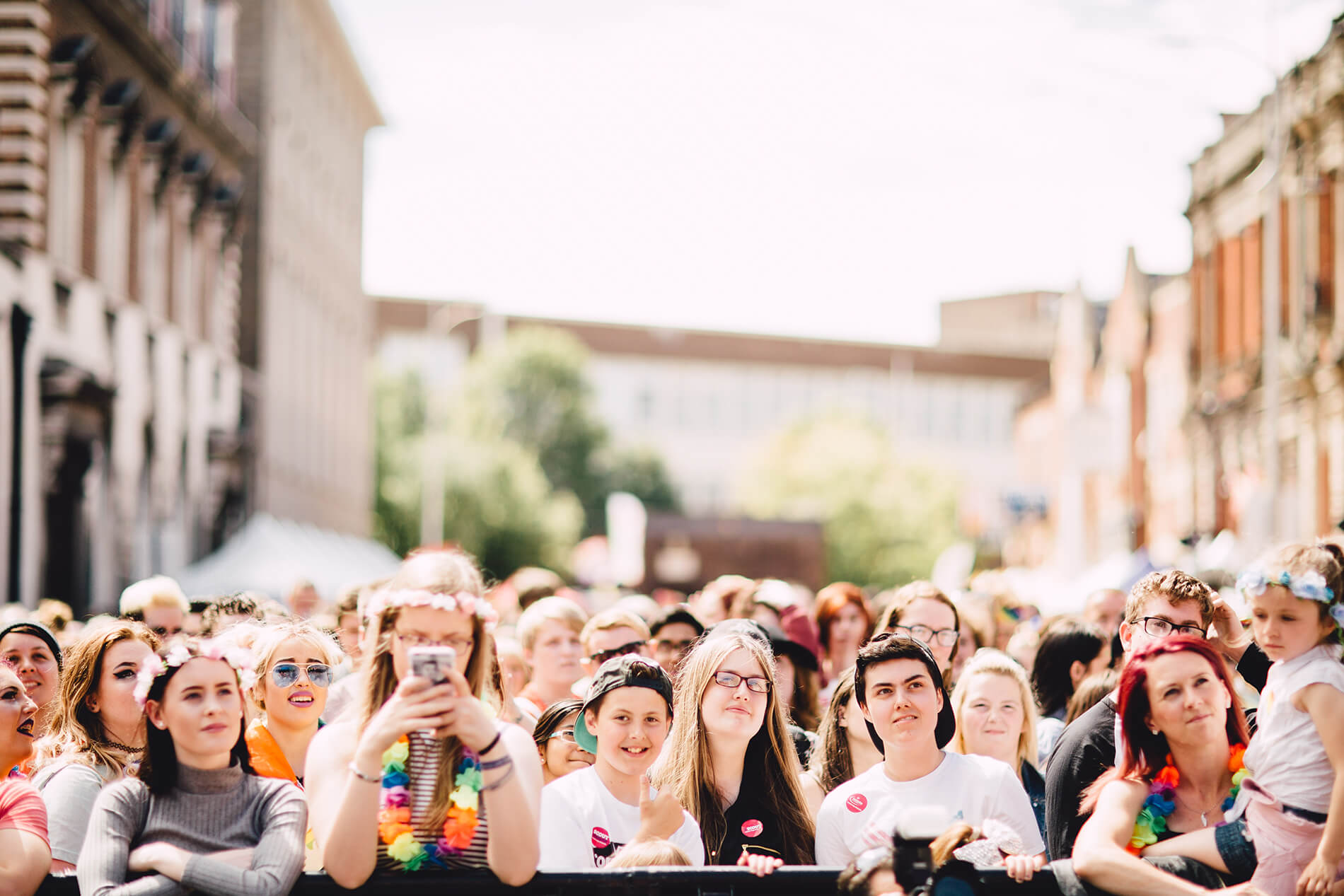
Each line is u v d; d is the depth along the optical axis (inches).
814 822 211.0
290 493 1513.3
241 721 169.0
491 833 157.9
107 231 982.4
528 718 238.2
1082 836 167.5
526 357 2758.4
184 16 1170.0
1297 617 165.8
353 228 1930.4
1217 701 167.8
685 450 3454.7
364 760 154.4
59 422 842.2
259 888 154.0
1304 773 162.6
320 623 351.3
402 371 2488.9
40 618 350.9
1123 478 1784.0
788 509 2454.5
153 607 278.5
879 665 199.0
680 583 1498.5
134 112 989.2
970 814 195.9
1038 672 290.2
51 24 840.9
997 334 4052.7
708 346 3491.6
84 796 192.2
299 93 1557.6
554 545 2187.5
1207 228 1317.7
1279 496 739.4
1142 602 208.7
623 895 162.2
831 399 2888.8
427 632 163.6
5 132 814.5
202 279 1205.1
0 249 781.3
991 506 2404.0
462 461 2178.9
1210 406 1286.9
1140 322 1749.5
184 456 1138.7
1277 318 815.7
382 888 159.2
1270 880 161.6
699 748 209.5
